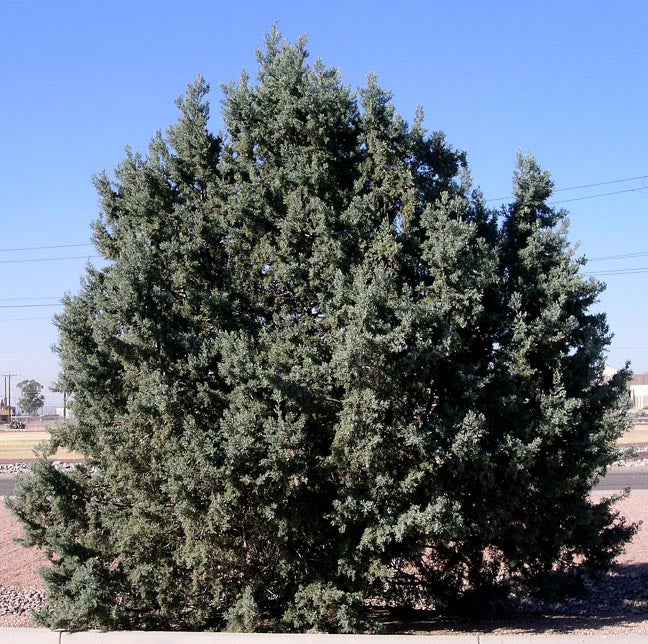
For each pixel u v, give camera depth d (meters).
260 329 8.94
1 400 177.25
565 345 9.17
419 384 8.01
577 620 9.64
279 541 8.09
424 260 8.59
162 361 8.61
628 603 11.05
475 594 9.77
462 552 9.45
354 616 8.10
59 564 9.22
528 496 9.02
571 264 9.16
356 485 8.12
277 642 7.63
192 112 10.13
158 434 8.10
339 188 9.22
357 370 7.64
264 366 8.37
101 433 8.80
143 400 8.05
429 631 8.76
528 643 7.18
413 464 7.91
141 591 8.64
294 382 7.95
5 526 17.23
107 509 8.98
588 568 10.49
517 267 9.34
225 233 9.41
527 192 9.61
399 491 7.99
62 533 9.24
